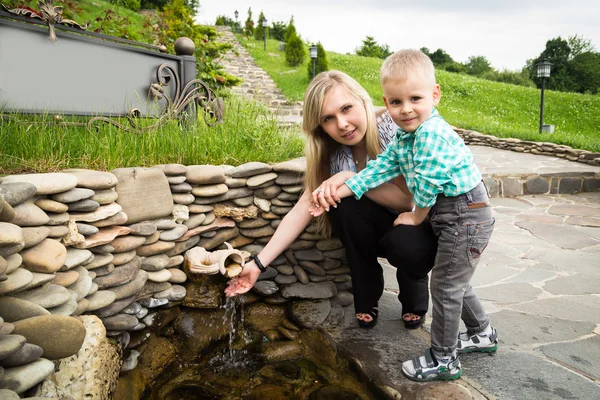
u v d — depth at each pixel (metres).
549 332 2.31
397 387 1.84
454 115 14.38
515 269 3.31
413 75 1.73
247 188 2.47
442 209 1.81
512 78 35.12
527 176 6.15
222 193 2.39
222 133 3.08
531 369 1.96
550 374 1.92
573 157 7.63
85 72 2.65
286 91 14.69
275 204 2.51
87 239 1.85
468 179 1.76
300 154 3.17
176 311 2.29
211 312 2.31
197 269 2.13
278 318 2.49
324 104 2.08
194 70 3.24
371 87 16.84
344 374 2.06
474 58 46.28
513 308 2.62
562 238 4.12
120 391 1.81
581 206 5.50
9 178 1.67
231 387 1.97
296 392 1.94
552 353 2.10
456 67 43.38
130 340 2.06
